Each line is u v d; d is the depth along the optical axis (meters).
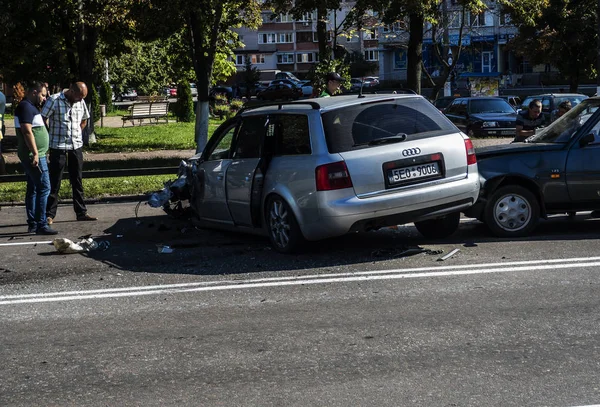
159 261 10.82
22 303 8.72
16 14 28.53
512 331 6.92
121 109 72.38
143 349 6.84
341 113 10.41
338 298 8.34
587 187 11.31
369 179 10.12
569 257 9.82
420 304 7.95
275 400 5.52
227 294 8.73
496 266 9.50
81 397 5.75
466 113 34.03
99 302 8.62
